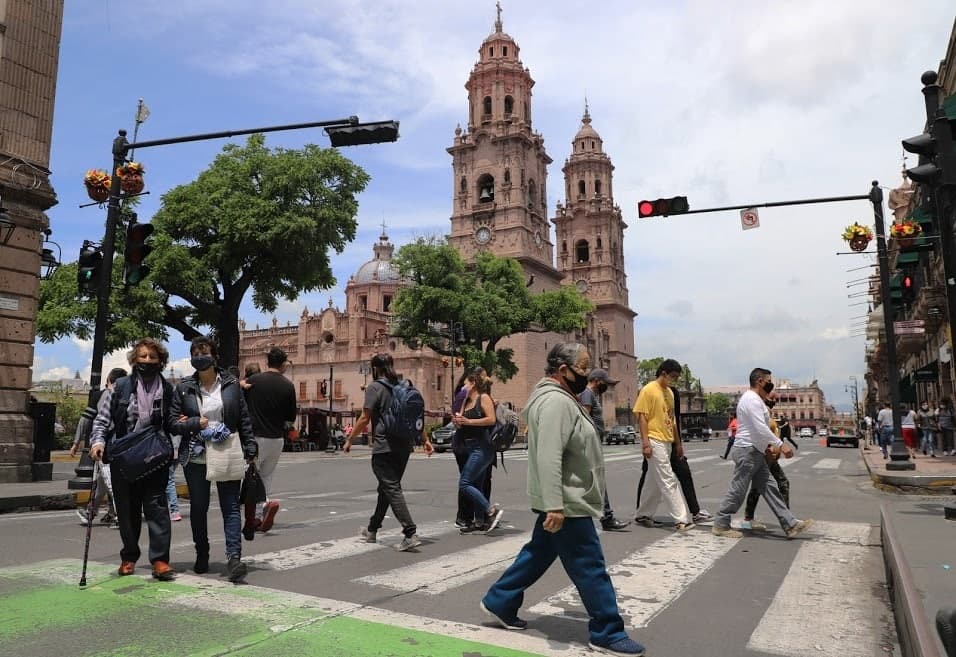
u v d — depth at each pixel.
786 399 168.88
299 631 4.04
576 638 4.06
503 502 10.90
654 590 5.28
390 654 3.68
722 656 3.87
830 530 8.08
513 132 63.34
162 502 5.46
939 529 6.16
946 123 7.07
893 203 32.25
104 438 5.39
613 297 81.81
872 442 43.94
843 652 3.93
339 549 6.77
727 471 17.81
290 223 25.61
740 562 6.29
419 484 14.55
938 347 24.77
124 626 4.14
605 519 8.12
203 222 26.53
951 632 2.61
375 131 12.53
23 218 14.13
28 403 14.34
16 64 14.23
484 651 3.78
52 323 26.14
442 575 5.66
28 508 10.46
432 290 39.28
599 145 85.19
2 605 4.59
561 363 4.10
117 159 12.46
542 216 66.31
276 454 7.55
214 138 12.70
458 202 65.44
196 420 5.37
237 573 5.31
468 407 7.84
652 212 15.45
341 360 59.28
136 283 12.20
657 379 8.40
